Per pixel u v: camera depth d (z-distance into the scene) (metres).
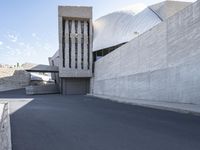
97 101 29.17
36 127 9.78
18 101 29.50
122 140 7.27
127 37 54.91
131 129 9.14
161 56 24.84
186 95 20.28
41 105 22.62
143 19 55.22
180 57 21.27
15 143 7.01
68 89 59.28
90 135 8.07
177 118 12.29
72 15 58.31
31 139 7.53
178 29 21.66
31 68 62.47
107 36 59.28
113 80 41.31
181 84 21.05
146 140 7.24
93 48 60.44
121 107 19.73
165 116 13.18
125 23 57.94
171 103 21.19
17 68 72.75
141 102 23.47
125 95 35.44
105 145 6.68
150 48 27.41
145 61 28.70
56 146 6.62
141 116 13.27
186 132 8.48
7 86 68.50
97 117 12.96
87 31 60.28
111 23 61.06
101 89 49.53
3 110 17.17
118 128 9.38
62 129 9.27
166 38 23.84
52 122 11.16
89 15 59.19
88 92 60.62
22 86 73.94
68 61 58.22
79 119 12.17
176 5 50.16
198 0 18.56
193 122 10.86
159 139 7.36
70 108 19.09
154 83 26.31
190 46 19.72
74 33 59.25
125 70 35.50
